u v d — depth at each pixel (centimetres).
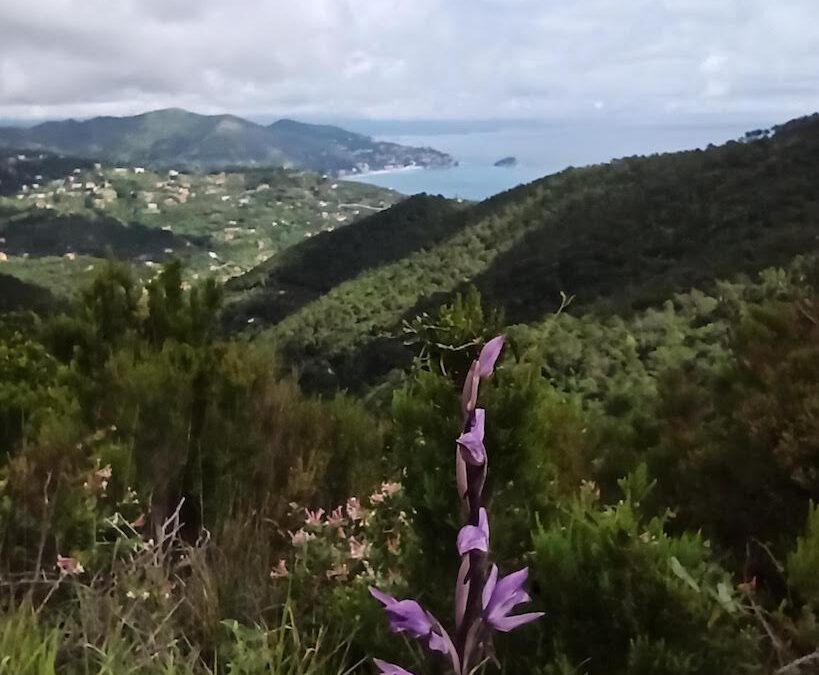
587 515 283
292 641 282
